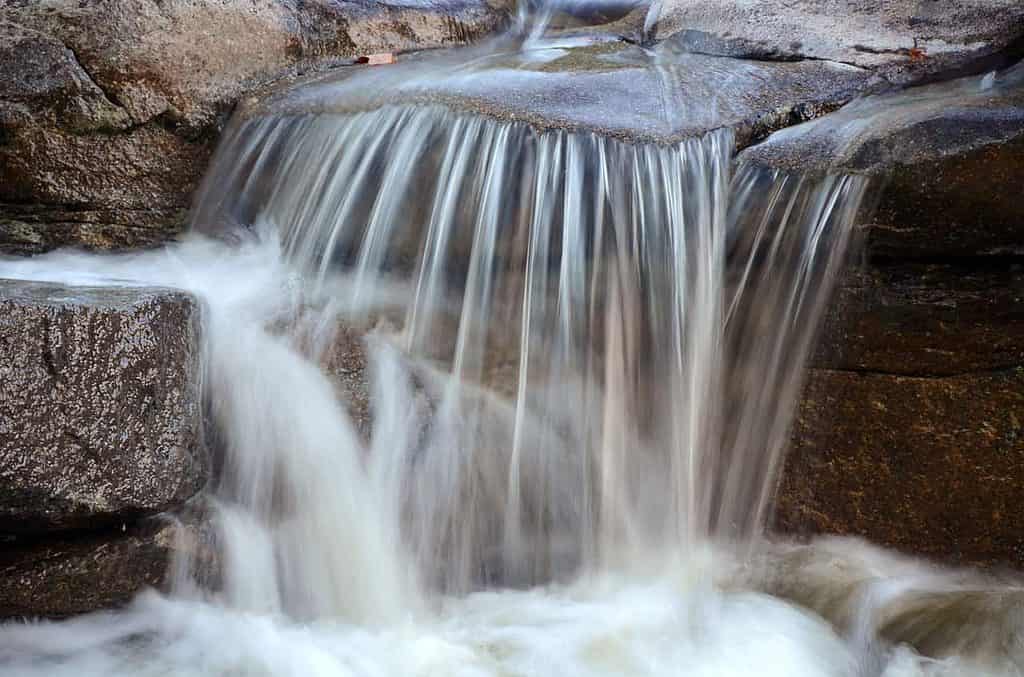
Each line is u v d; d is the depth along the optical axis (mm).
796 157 4090
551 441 4211
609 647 3703
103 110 5066
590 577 4152
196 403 3699
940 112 4016
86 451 3309
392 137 4605
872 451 3877
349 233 4629
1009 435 3701
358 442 4062
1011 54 4805
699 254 4145
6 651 3400
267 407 3924
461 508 4191
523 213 4258
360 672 3527
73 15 5160
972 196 3703
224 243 5031
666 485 4164
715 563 4078
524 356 4230
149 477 3443
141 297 3480
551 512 4223
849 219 3871
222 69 5352
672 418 4152
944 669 3527
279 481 3908
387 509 4078
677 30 5918
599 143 4211
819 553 3947
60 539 3424
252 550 3791
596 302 4184
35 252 4875
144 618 3564
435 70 5332
